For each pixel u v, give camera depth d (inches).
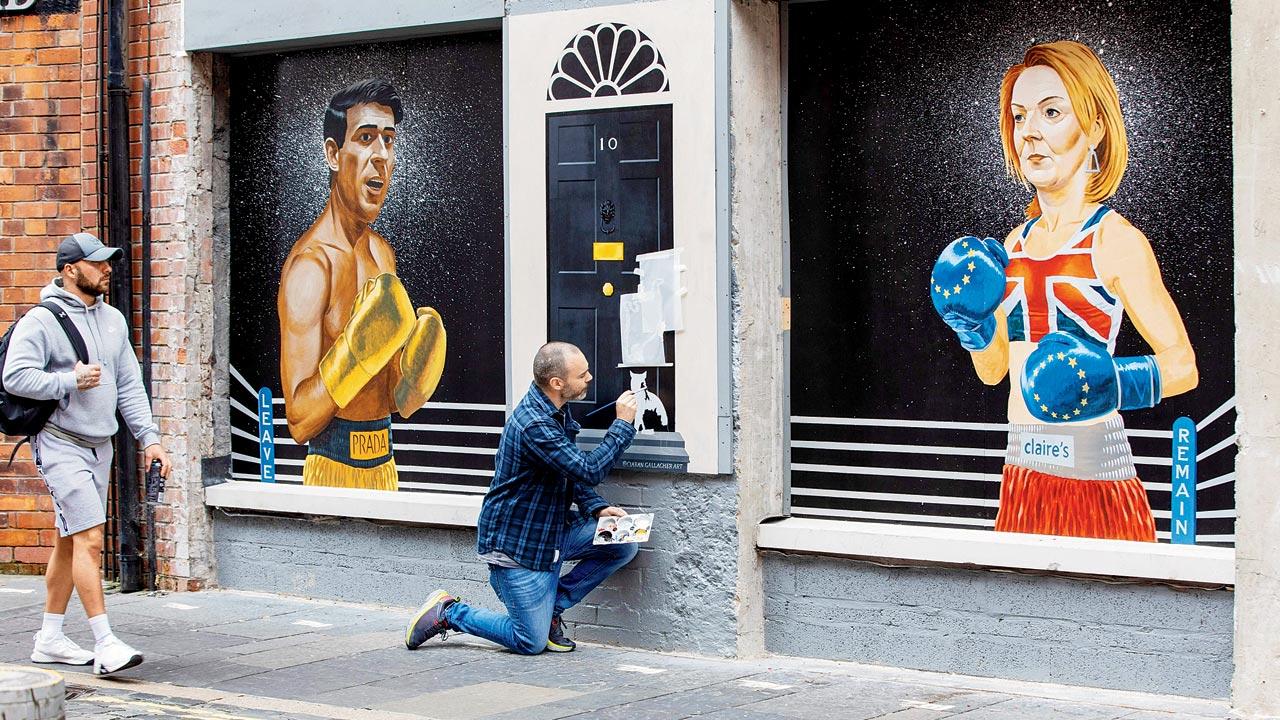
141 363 362.9
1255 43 229.3
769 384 290.4
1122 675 255.3
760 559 291.4
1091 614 257.9
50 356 275.9
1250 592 233.0
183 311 356.5
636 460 293.1
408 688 261.3
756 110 285.9
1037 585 262.8
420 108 334.0
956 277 273.3
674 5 286.2
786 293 291.0
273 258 357.4
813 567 287.1
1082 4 259.3
